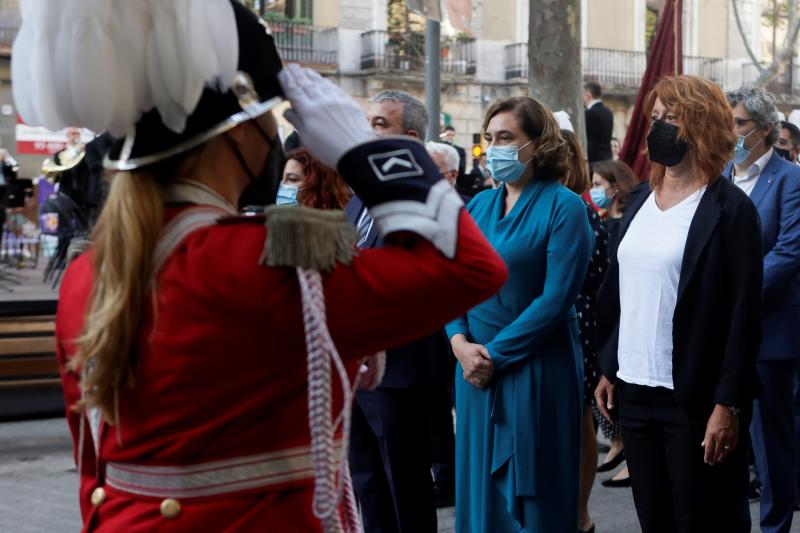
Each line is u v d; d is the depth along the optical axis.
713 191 3.53
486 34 30.25
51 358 7.58
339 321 1.61
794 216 4.91
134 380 1.66
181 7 1.58
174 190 1.70
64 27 1.60
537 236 3.92
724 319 3.48
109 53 1.58
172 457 1.67
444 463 5.73
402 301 1.60
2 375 7.45
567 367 3.95
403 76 28.97
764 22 34.12
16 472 6.62
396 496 4.25
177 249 1.65
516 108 3.96
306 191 4.23
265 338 1.62
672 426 3.56
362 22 28.84
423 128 4.60
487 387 3.94
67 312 1.80
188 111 1.60
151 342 1.64
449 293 1.60
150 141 1.66
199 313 1.61
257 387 1.66
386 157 1.63
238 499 1.68
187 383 1.63
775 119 4.98
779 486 4.90
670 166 3.60
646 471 3.65
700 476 3.52
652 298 3.59
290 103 1.69
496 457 3.90
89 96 1.58
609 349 3.78
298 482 1.71
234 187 1.75
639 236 3.67
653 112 3.66
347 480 1.82
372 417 4.26
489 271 1.61
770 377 4.91
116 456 1.73
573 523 3.94
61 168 7.33
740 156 5.00
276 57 1.71
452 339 4.02
